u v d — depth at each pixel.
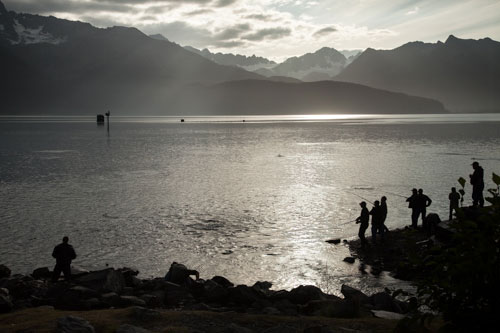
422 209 22.30
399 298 14.34
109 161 60.19
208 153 71.75
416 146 81.12
